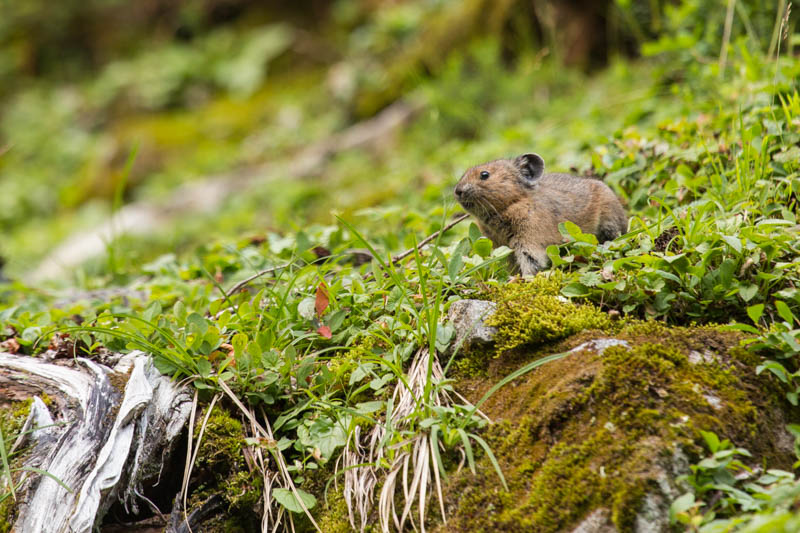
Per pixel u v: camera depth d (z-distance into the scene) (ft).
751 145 35.55
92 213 94.27
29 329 32.78
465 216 37.27
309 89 104.78
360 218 57.93
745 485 22.22
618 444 23.20
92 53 126.72
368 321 30.37
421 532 24.09
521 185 35.63
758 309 25.50
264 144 94.07
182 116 108.78
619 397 24.09
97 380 28.58
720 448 22.47
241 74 110.42
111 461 26.43
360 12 110.73
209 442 27.35
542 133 59.98
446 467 25.29
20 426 27.32
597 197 35.68
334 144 83.97
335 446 26.37
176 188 92.02
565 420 24.54
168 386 28.35
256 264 41.63
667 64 58.18
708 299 27.61
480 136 71.46
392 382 28.22
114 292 44.55
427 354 28.17
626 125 50.42
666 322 27.73
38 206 100.58
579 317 27.55
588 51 76.13
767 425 23.85
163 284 42.14
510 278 31.48
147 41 124.36
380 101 88.69
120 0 127.65
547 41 77.82
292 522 26.27
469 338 27.99
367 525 25.30
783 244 27.91
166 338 29.50
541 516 22.97
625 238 30.01
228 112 105.19
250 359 28.53
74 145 109.60
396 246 42.01
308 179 80.79
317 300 29.91
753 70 44.91
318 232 42.45
